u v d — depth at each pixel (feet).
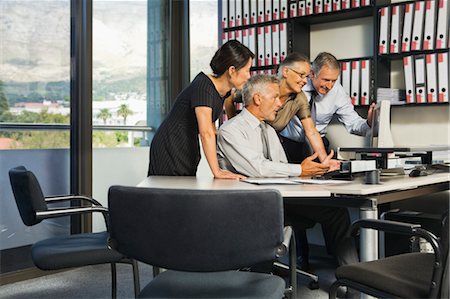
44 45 10.93
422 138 11.06
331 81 11.25
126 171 13.09
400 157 9.39
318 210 8.78
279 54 12.07
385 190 6.37
